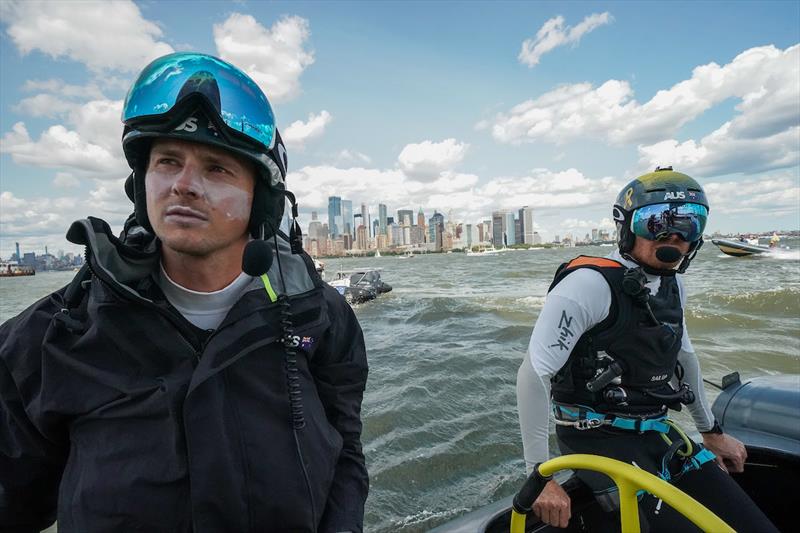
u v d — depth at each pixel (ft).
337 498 4.01
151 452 3.13
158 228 3.46
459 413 20.48
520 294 81.25
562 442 6.47
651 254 6.27
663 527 5.65
